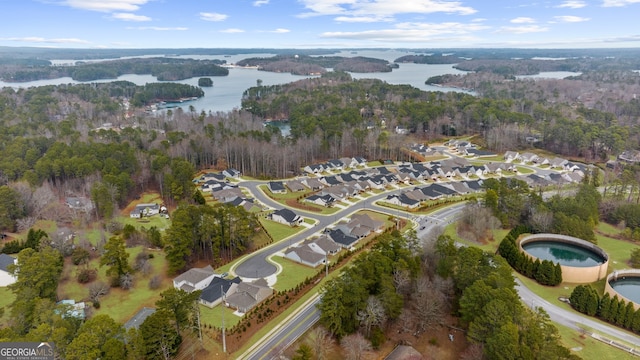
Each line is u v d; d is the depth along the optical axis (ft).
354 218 362.53
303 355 174.60
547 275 264.93
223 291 244.22
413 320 217.56
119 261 254.88
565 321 226.79
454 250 249.14
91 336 158.30
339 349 202.59
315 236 338.54
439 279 229.86
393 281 222.48
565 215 335.06
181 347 193.88
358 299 203.62
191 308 196.03
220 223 297.53
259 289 244.01
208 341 202.18
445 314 225.15
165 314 179.93
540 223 333.42
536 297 252.21
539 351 173.47
